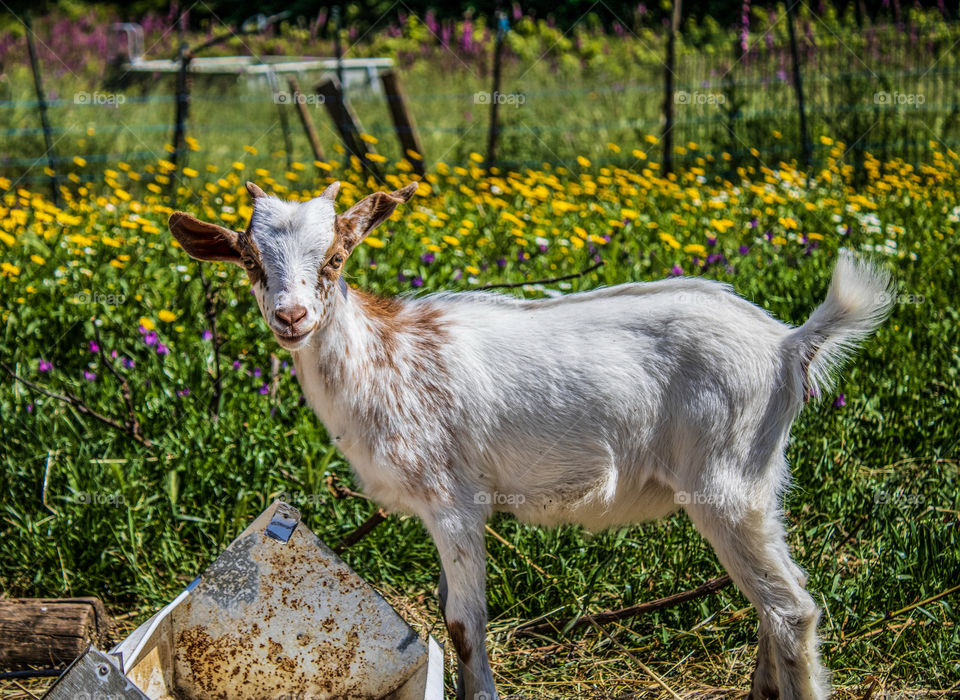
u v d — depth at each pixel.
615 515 3.63
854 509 4.42
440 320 3.59
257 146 12.86
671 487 3.52
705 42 15.59
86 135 13.13
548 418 3.44
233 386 5.21
